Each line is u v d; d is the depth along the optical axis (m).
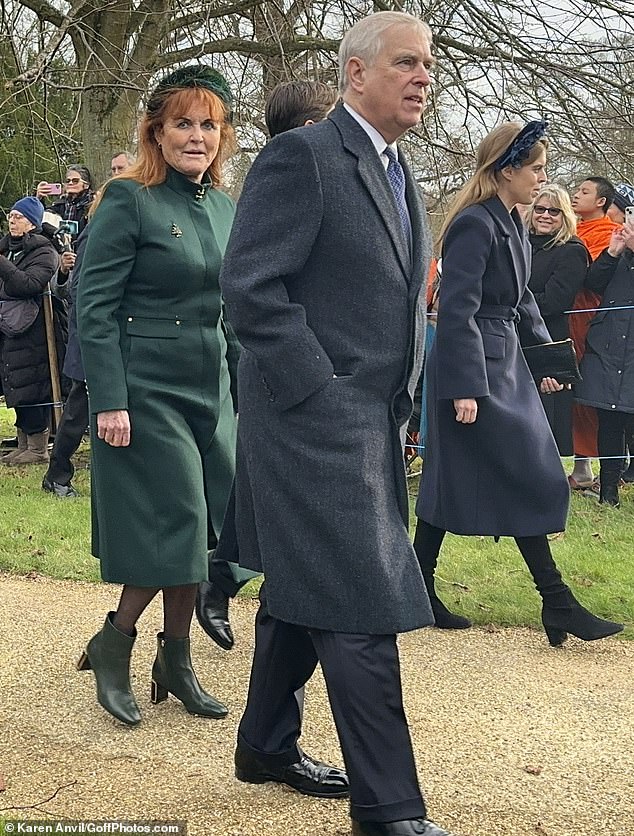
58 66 11.23
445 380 4.46
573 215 7.25
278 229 2.77
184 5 11.30
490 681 4.18
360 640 2.74
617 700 4.00
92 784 3.18
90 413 3.62
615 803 3.13
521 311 5.02
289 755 3.11
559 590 4.58
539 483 4.51
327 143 2.83
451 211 4.64
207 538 3.72
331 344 2.82
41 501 7.48
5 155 13.70
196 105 3.64
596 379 7.20
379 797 2.64
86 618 4.95
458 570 5.70
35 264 8.55
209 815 2.99
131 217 3.60
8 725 3.65
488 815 3.03
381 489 2.82
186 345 3.66
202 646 4.51
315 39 11.56
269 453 2.83
